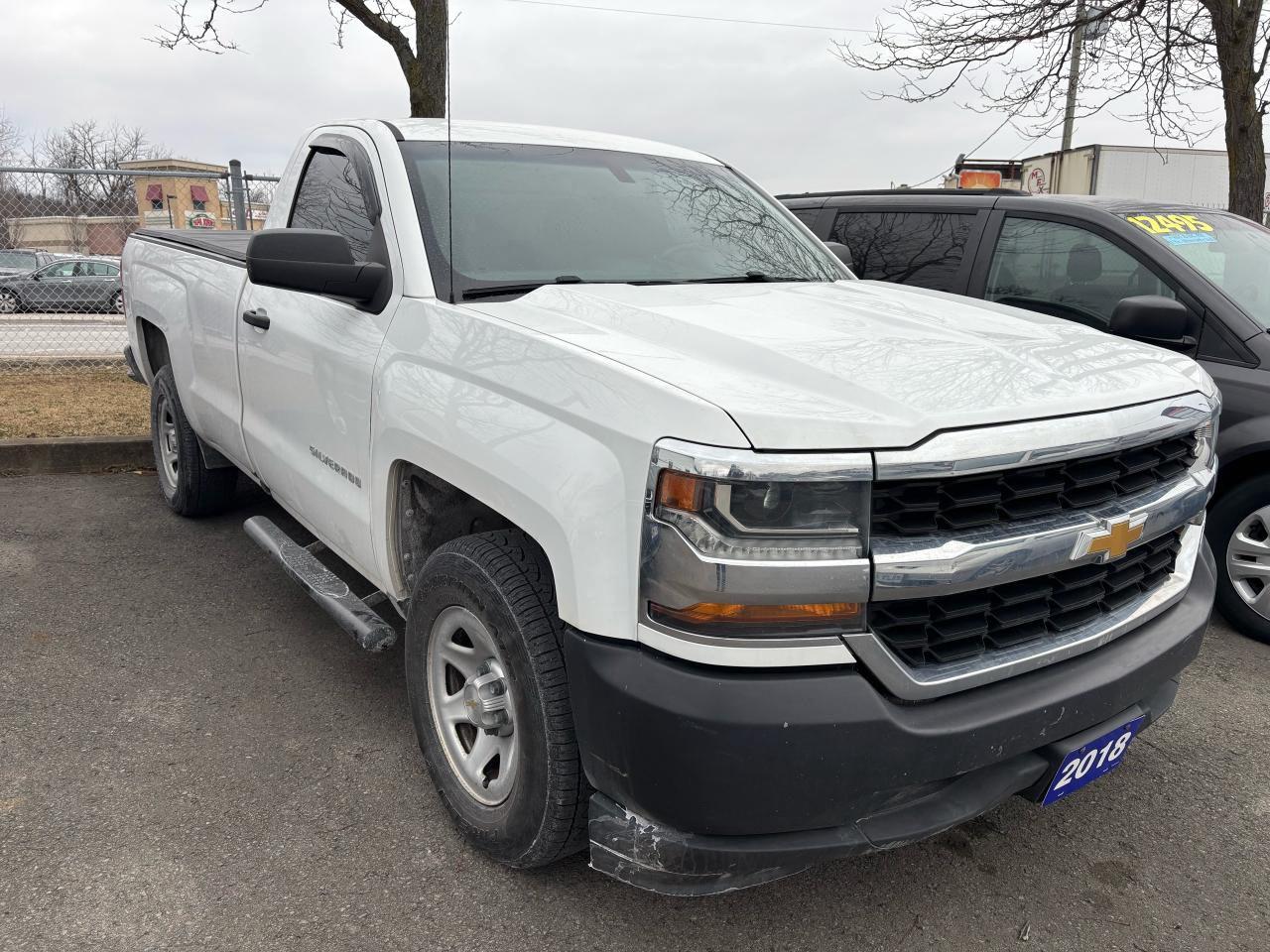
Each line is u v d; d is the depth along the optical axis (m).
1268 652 3.95
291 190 3.74
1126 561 2.30
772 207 3.80
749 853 1.84
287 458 3.40
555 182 3.20
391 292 2.78
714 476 1.74
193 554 4.59
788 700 1.78
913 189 5.48
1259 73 8.34
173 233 5.09
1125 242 4.38
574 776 2.13
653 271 3.03
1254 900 2.47
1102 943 2.30
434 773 2.60
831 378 1.98
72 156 47.44
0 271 10.32
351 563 3.14
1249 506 3.96
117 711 3.15
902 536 1.85
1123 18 9.06
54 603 3.99
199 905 2.29
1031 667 2.05
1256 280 4.32
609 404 1.95
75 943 2.15
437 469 2.40
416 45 6.89
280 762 2.90
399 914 2.29
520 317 2.42
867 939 2.28
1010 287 4.80
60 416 7.50
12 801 2.65
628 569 1.87
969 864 2.59
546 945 2.22
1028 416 1.99
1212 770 3.08
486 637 2.31
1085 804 2.88
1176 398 2.34
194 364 4.35
